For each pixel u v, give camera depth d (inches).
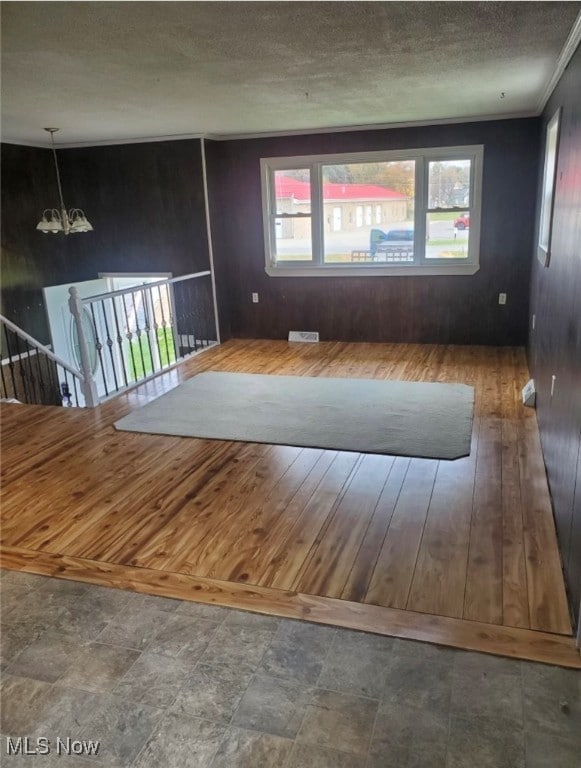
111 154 251.9
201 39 107.6
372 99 175.6
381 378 198.4
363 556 94.5
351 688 67.6
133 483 124.5
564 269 111.8
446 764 57.8
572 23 104.3
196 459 135.9
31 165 246.1
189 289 259.9
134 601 85.2
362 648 73.9
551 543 96.3
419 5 93.7
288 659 72.6
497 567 90.1
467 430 147.0
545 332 144.3
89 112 180.2
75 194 261.9
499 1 92.9
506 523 103.0
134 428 156.9
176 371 217.5
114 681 70.3
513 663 70.2
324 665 71.3
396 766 57.9
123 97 159.0
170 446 144.1
